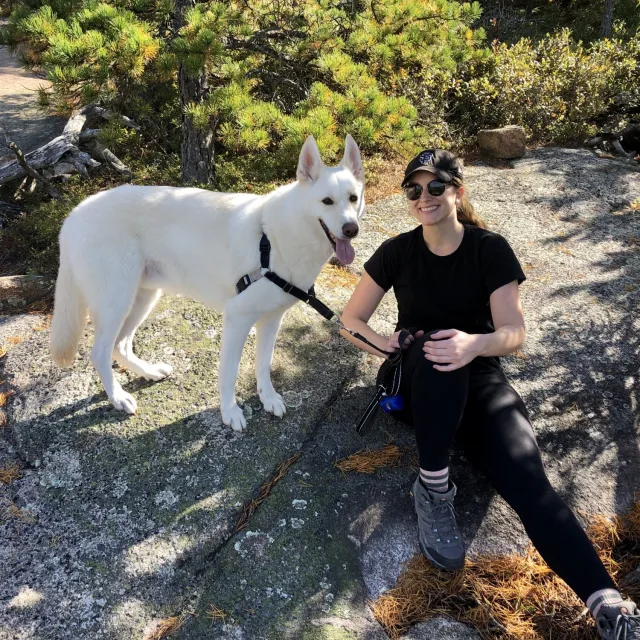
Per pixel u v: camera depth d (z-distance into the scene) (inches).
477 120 303.9
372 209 205.3
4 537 88.4
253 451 104.2
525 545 92.8
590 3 528.4
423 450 85.7
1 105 311.0
